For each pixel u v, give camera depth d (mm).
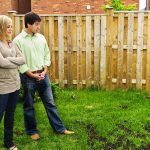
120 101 7160
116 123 5906
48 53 5352
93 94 7688
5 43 4629
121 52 7895
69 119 6109
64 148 5055
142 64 7883
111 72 8023
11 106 4781
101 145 5137
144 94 7645
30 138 5379
